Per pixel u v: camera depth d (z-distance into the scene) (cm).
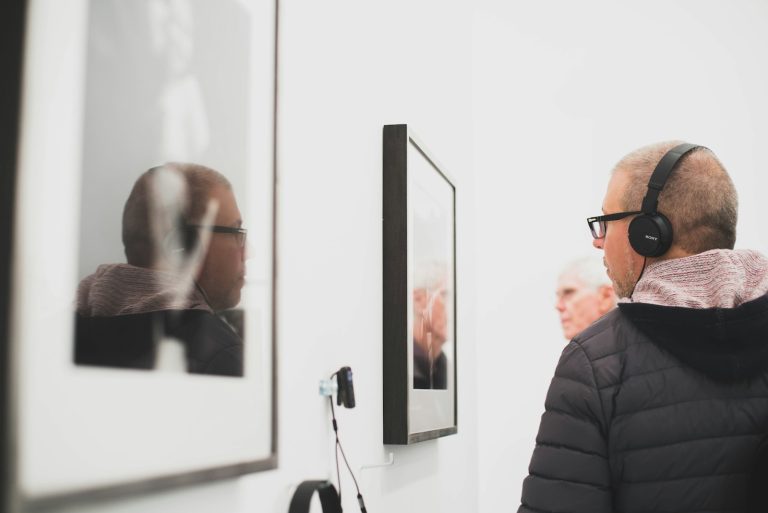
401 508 184
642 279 137
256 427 96
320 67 135
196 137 86
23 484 57
